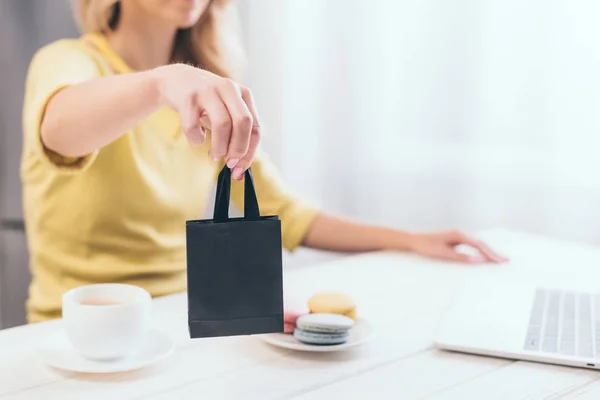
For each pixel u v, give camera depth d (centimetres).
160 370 83
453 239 135
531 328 97
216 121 74
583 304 108
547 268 130
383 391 79
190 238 73
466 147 212
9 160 185
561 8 196
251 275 74
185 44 153
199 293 74
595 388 82
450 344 90
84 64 126
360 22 221
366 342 92
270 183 152
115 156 131
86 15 144
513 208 209
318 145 229
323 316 91
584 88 196
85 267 132
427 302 109
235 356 88
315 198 231
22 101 185
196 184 145
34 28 186
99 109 97
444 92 213
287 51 226
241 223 74
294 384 80
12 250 177
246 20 224
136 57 145
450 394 79
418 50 215
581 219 200
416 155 220
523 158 206
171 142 138
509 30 203
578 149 198
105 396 77
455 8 209
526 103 203
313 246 150
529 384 82
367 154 226
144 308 84
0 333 94
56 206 131
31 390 78
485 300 108
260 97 227
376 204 226
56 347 88
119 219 133
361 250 144
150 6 137
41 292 135
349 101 225
